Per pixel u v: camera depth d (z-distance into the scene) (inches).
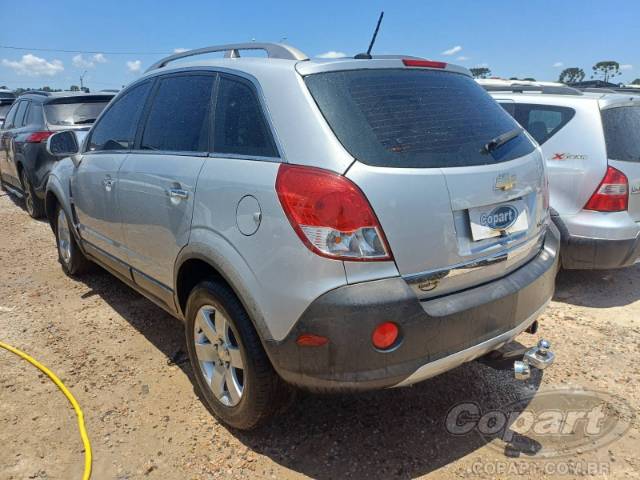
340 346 83.7
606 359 137.2
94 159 155.9
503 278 100.6
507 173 99.3
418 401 119.4
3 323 160.9
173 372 132.7
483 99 113.9
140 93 143.6
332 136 87.8
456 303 90.9
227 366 106.4
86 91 321.1
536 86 205.6
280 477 97.4
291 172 88.1
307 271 84.5
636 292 182.7
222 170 101.4
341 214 82.7
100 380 129.1
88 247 170.7
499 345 99.8
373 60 100.8
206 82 116.7
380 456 102.3
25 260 223.8
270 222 89.1
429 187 88.0
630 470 98.0
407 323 85.0
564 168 170.9
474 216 94.1
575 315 164.4
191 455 103.3
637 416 113.7
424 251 87.4
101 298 180.2
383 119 92.4
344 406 117.6
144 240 128.6
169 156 119.7
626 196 165.5
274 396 97.7
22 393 123.6
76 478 97.6
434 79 106.8
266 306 90.1
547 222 117.6
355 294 82.8
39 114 291.4
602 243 165.2
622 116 175.0
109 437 108.5
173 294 120.5
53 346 146.3
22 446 105.8
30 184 289.9
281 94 95.7
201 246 103.2
